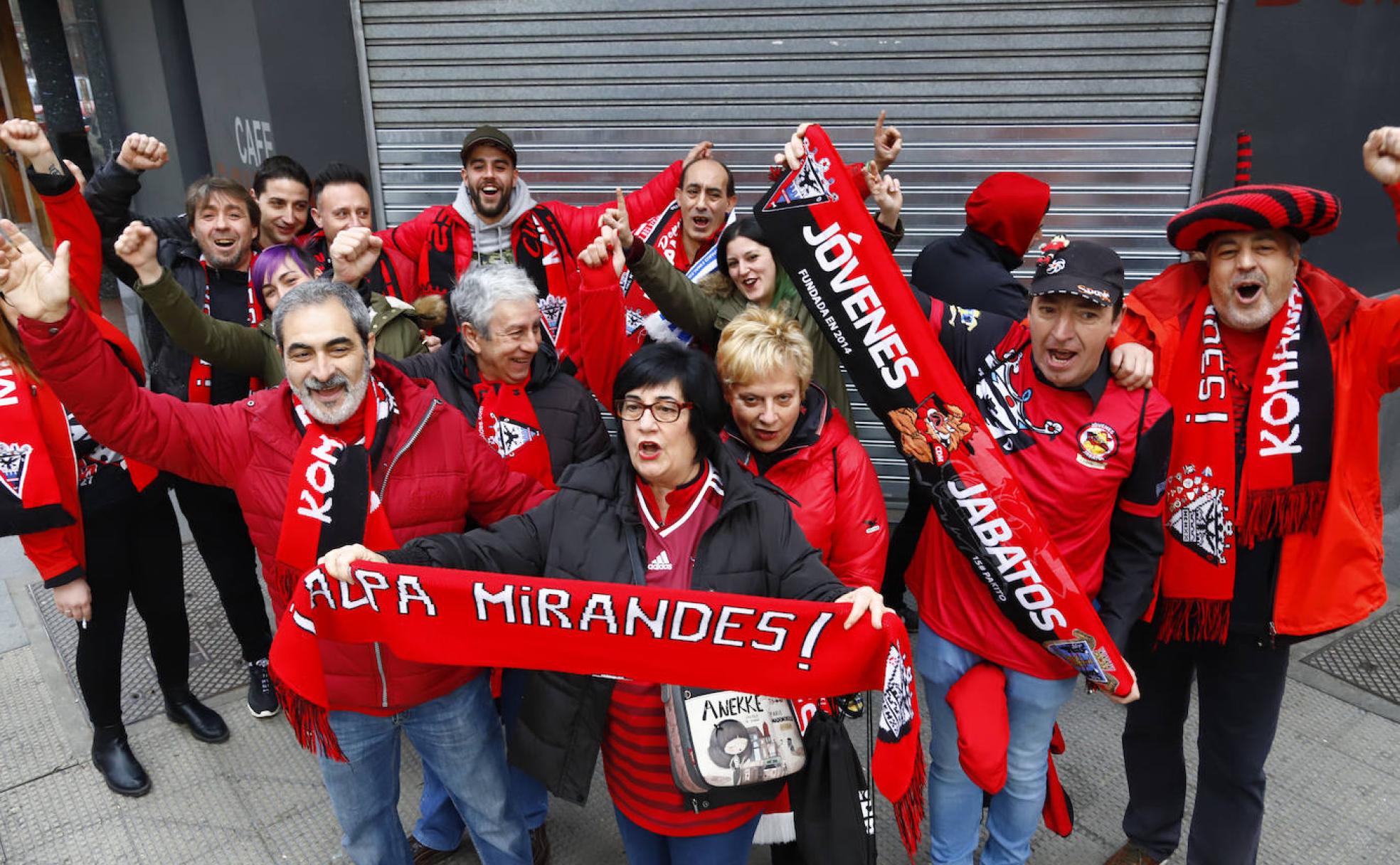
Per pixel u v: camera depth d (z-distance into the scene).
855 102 4.64
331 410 2.12
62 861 3.01
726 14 4.62
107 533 3.09
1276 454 2.25
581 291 2.75
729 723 1.92
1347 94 4.34
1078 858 2.92
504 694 2.77
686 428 1.92
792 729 1.95
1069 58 4.36
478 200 4.18
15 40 11.17
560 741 2.04
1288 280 2.18
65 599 2.89
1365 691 3.69
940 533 2.46
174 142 6.95
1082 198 4.55
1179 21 4.20
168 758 3.46
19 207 12.55
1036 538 2.22
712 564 1.97
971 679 2.37
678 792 2.02
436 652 2.02
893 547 2.76
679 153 4.91
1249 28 4.11
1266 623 2.34
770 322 2.29
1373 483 2.32
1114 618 2.28
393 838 2.51
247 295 3.53
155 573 3.35
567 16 4.78
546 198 5.12
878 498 2.51
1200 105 4.31
